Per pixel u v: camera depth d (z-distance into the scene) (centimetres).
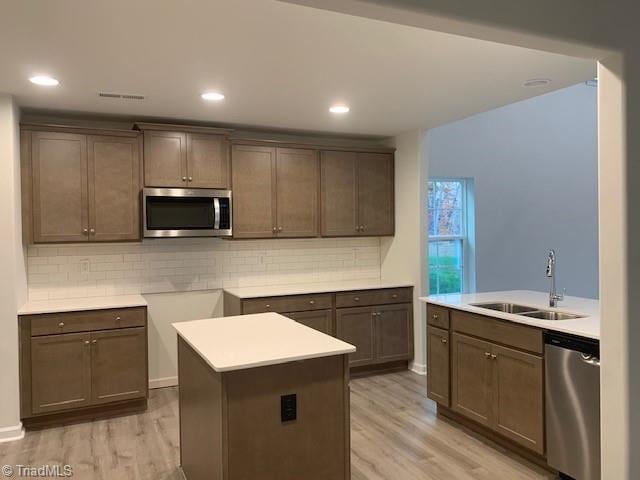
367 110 416
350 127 487
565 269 702
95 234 411
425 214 506
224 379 219
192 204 441
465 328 354
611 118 222
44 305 391
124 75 313
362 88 349
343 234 514
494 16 192
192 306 485
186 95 361
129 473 308
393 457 323
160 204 429
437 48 273
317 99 378
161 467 315
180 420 311
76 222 404
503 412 321
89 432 370
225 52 274
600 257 228
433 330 389
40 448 343
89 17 227
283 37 254
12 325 358
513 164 659
